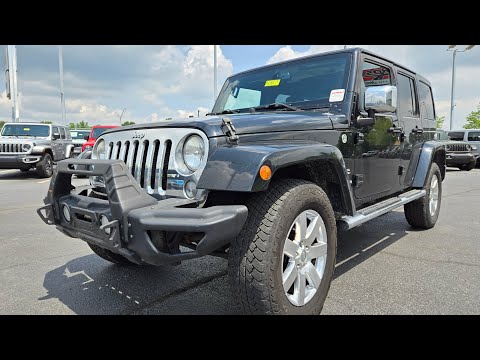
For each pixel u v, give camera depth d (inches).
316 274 98.0
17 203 306.5
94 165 89.7
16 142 493.4
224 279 131.3
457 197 324.8
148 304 112.0
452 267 139.9
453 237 184.1
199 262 150.0
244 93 153.9
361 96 131.3
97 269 142.8
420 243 173.3
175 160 92.2
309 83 136.9
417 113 187.0
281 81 144.8
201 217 76.0
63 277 134.7
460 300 110.7
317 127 110.8
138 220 79.3
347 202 112.5
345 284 124.0
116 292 121.0
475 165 733.9
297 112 121.7
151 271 140.1
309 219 97.9
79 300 115.2
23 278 134.0
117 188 83.9
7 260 154.9
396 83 160.9
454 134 748.6
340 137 119.3
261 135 95.7
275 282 84.1
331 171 107.2
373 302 109.9
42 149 506.6
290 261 90.6
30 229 211.5
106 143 113.0
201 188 83.3
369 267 140.9
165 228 76.8
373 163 140.4
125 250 84.0
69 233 102.9
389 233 192.9
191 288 123.7
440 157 208.5
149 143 98.5
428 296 113.8
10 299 116.3
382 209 135.0
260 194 89.2
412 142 177.6
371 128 137.3
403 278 129.0
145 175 97.9
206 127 88.5
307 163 101.9
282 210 86.1
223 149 86.3
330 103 128.0
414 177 183.2
